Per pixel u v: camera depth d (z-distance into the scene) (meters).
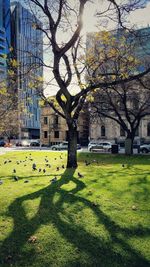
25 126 100.94
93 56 17.88
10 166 17.23
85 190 9.09
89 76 17.44
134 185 9.95
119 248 4.78
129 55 18.14
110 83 15.71
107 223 5.96
